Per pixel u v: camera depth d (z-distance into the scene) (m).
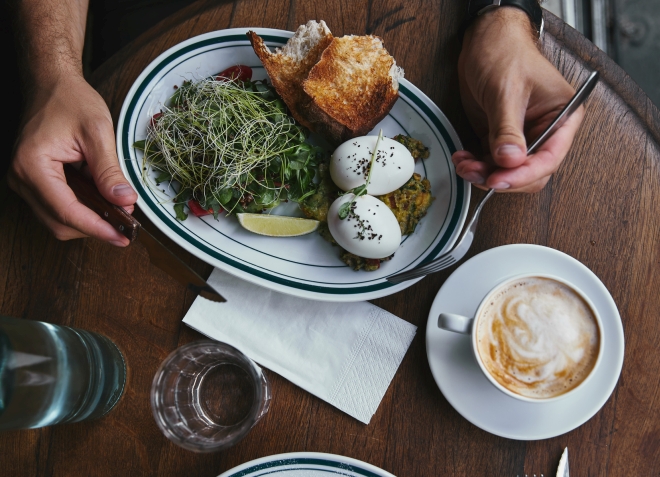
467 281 0.63
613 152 0.66
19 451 0.63
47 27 0.67
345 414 0.63
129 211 0.62
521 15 0.65
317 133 0.67
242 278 0.64
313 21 0.65
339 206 0.63
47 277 0.65
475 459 0.63
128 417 0.64
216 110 0.67
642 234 0.65
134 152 0.66
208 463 0.63
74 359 0.59
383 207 0.63
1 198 0.66
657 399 0.63
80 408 0.60
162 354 0.65
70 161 0.63
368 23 0.68
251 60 0.68
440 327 0.60
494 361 0.61
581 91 0.57
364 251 0.63
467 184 0.64
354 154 0.64
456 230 0.64
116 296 0.65
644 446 0.62
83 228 0.60
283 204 0.67
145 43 0.68
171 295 0.65
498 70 0.62
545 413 0.61
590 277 0.62
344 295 0.64
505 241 0.66
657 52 0.93
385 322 0.64
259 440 0.63
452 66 0.68
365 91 0.65
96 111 0.63
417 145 0.66
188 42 0.66
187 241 0.65
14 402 0.56
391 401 0.64
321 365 0.64
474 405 0.61
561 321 0.60
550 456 0.63
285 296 0.65
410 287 0.65
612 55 0.93
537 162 0.60
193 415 0.64
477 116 0.67
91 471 0.63
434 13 0.68
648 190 0.65
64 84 0.65
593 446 0.63
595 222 0.65
